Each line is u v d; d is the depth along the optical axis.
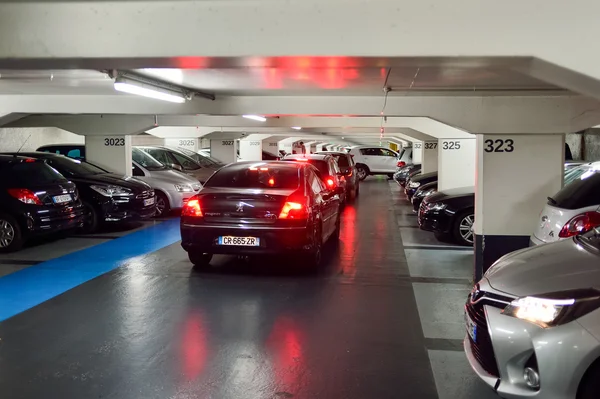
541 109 6.87
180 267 8.08
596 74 3.24
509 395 3.39
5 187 9.01
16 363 4.61
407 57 3.41
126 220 11.20
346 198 17.44
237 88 7.43
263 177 7.84
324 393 4.08
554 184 6.95
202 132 19.30
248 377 4.34
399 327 5.51
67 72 5.87
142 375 4.38
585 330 3.18
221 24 3.49
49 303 6.29
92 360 4.67
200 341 5.11
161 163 15.34
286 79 6.36
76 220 9.91
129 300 6.41
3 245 9.02
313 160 13.12
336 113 8.30
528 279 3.64
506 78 5.67
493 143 7.01
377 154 29.73
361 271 7.90
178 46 3.52
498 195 7.04
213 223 7.34
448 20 3.35
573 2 3.25
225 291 6.80
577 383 3.18
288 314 5.91
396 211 15.02
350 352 4.86
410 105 7.67
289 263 8.37
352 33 3.42
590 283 3.38
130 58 3.57
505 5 3.31
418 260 8.66
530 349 3.34
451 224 9.86
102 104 8.81
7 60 3.62
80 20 3.55
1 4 3.58
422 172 17.97
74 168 11.48
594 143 15.91
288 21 3.45
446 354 4.82
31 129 17.53
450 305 6.25
